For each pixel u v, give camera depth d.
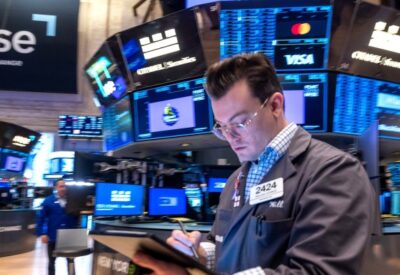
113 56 4.69
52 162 10.88
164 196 4.19
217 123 1.07
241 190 1.14
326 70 3.87
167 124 4.41
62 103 11.27
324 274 0.75
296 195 0.91
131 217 4.30
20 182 9.81
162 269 0.79
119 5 11.41
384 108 4.08
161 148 5.15
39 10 10.90
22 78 10.84
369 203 0.86
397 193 4.34
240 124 0.98
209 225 3.65
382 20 3.89
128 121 4.76
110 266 3.30
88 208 4.49
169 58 4.31
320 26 3.82
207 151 5.37
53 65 10.98
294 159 0.97
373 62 3.97
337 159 0.90
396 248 2.93
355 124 4.00
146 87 4.49
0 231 7.48
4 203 8.45
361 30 3.87
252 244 0.94
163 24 4.25
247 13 3.94
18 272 5.94
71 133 11.03
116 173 4.61
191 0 5.73
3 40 10.74
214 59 4.07
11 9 10.77
